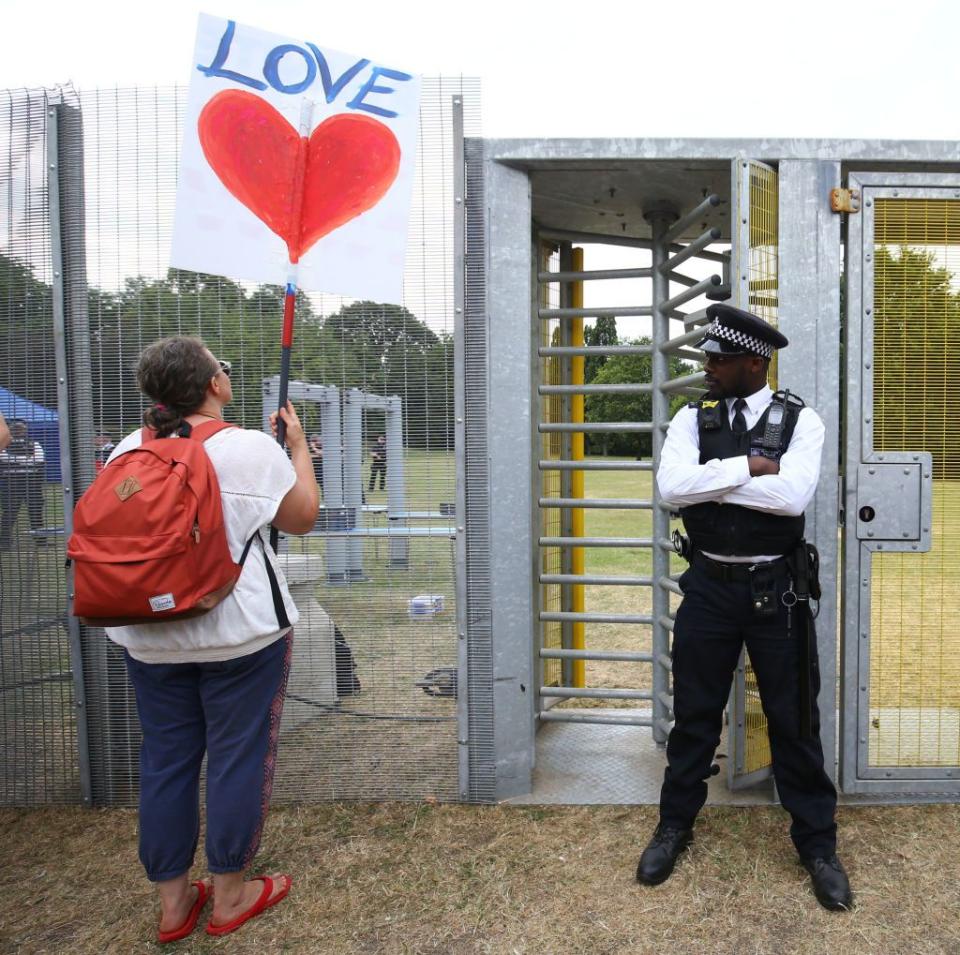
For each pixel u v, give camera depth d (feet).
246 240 9.58
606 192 11.37
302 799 10.42
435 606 10.23
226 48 9.42
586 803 10.24
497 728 10.30
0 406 10.35
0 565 10.39
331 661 10.37
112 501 6.41
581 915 7.85
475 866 8.77
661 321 11.69
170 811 7.44
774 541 7.91
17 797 10.64
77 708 10.42
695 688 8.39
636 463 11.67
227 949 7.48
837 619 11.40
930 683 10.70
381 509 10.19
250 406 10.12
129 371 10.26
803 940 7.42
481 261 10.03
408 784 10.43
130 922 7.94
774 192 10.10
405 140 9.87
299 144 9.35
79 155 10.21
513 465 10.21
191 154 9.43
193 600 6.45
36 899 8.38
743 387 8.20
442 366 10.04
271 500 7.11
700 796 8.58
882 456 10.11
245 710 7.35
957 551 10.24
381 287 9.90
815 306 10.12
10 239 10.28
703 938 7.47
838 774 10.55
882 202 10.08
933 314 10.12
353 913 7.97
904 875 8.45
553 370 13.46
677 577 11.64
